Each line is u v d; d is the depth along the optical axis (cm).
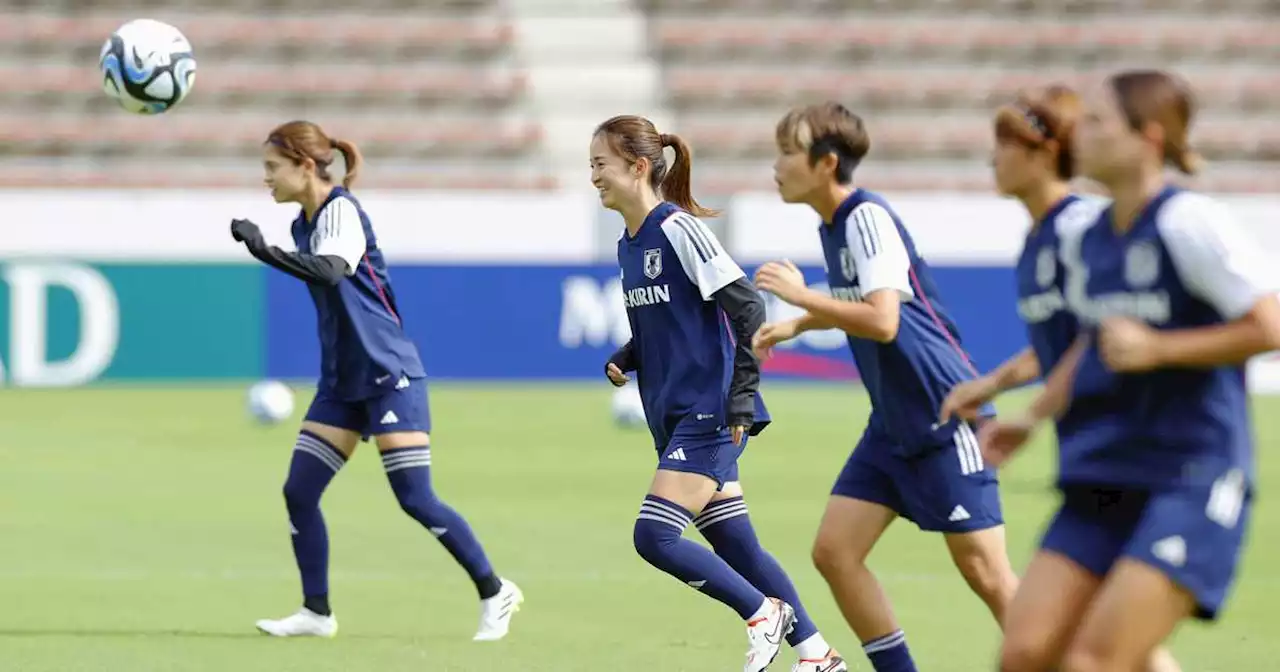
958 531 1997
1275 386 7381
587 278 7125
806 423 5981
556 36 8844
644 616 2802
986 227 7006
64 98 8312
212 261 6969
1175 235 1425
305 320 7019
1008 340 7012
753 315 2077
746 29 8925
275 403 5856
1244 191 8450
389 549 3497
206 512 3984
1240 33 8962
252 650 2494
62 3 8631
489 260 7075
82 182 8088
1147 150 1445
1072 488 1534
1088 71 8856
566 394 6825
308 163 2538
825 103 2030
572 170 8512
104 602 2889
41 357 6894
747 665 2159
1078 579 1509
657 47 8850
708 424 2123
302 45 8619
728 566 2169
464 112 8569
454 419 6019
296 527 2612
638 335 2197
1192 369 1448
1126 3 9025
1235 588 3112
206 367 6981
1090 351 1513
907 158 8556
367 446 5338
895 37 8869
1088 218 1625
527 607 2886
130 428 5691
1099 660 1407
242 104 8431
